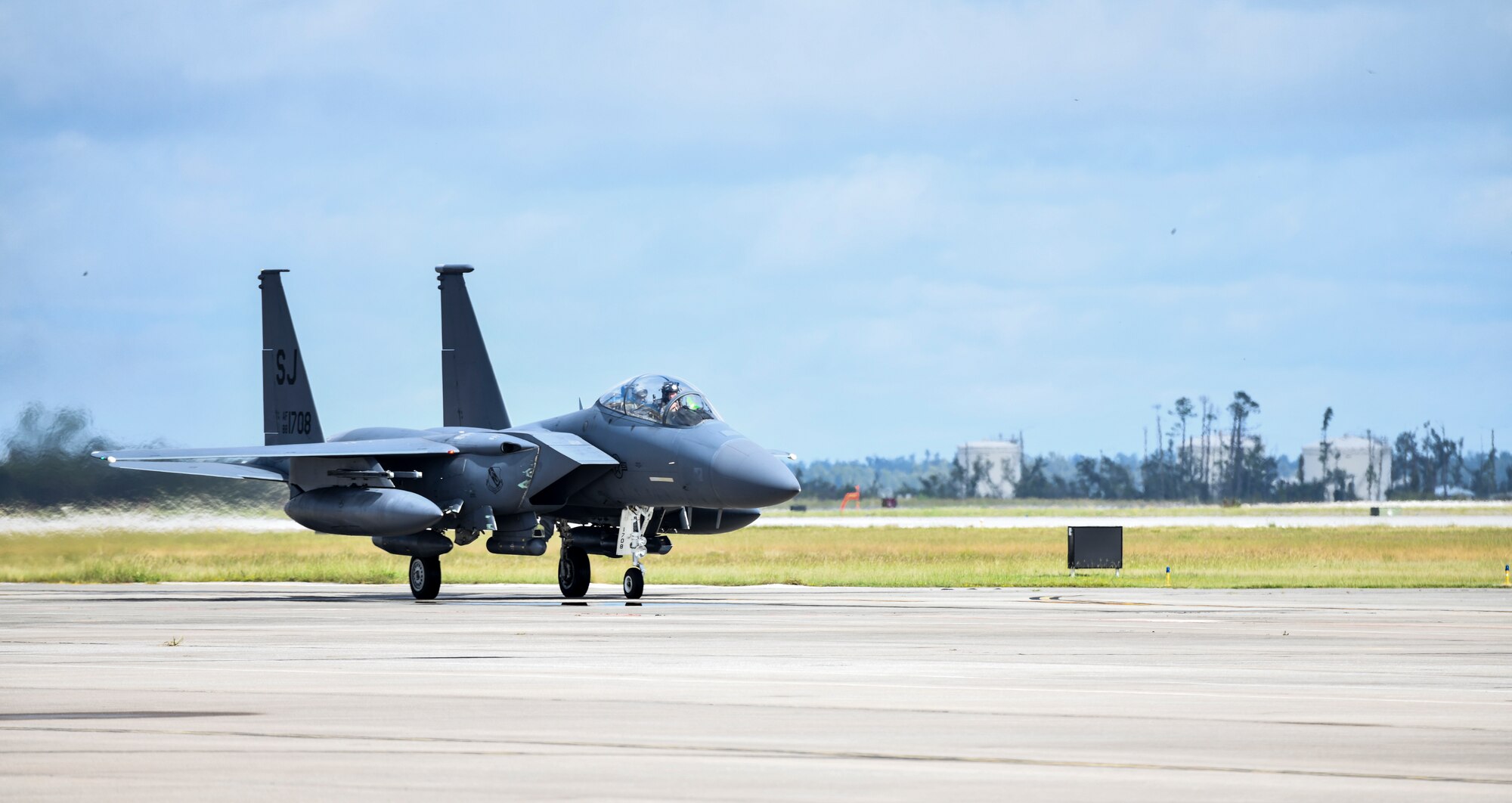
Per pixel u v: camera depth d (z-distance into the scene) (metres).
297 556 156.62
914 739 38.66
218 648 64.00
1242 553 196.25
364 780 33.06
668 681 51.19
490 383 124.12
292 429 121.69
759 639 69.31
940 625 78.88
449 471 105.44
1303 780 33.62
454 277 125.00
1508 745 38.38
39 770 34.03
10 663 57.06
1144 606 98.69
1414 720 42.56
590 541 106.94
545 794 31.58
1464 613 90.56
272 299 122.88
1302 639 70.19
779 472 97.12
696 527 110.25
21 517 144.62
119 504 147.62
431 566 105.62
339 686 49.56
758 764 34.94
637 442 101.44
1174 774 34.19
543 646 65.44
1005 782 33.06
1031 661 58.72
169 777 33.28
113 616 86.12
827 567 157.50
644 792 31.83
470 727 40.44
